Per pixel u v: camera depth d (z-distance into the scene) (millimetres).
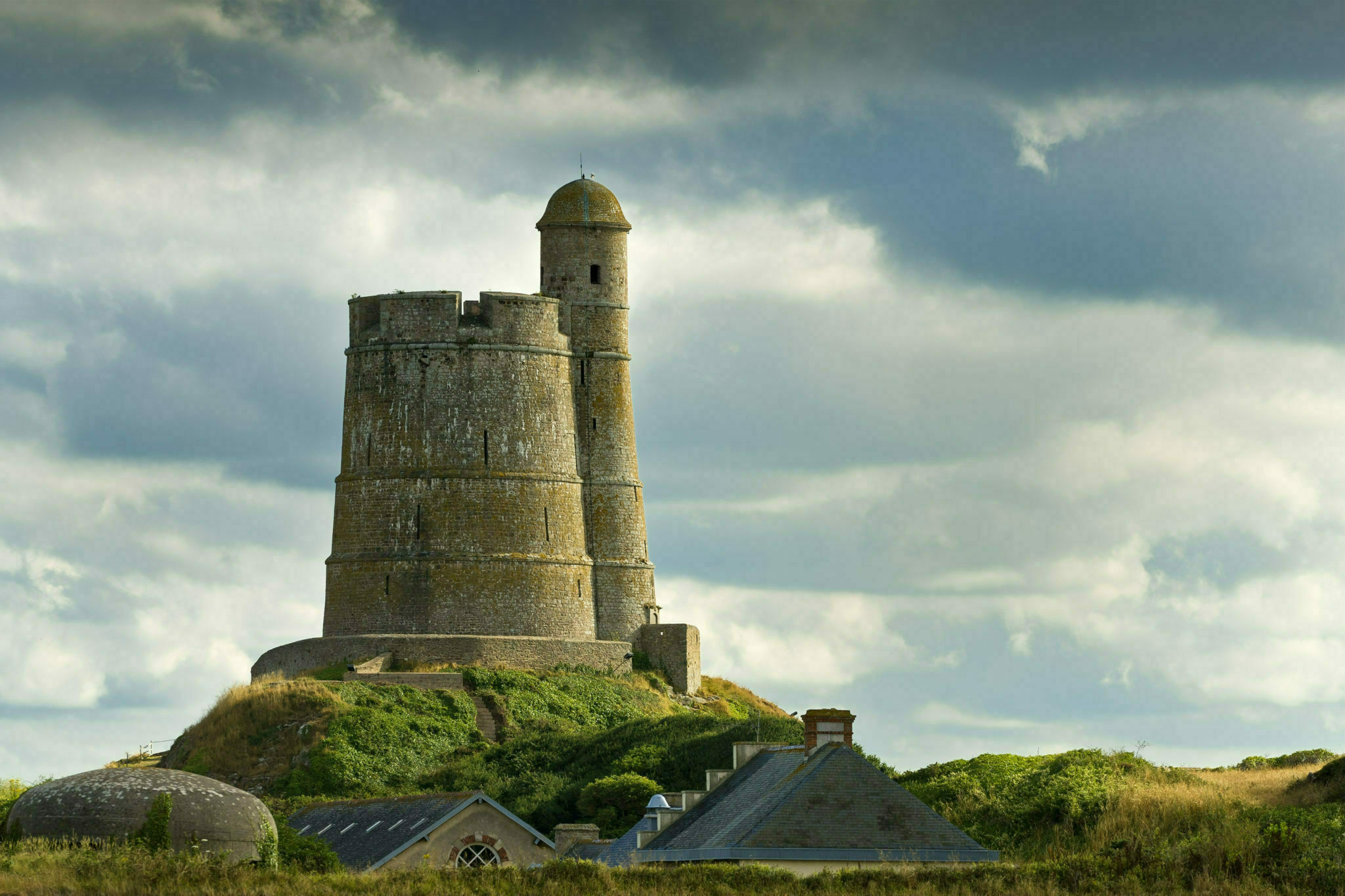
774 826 163625
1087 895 158125
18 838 163625
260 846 168625
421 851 195375
